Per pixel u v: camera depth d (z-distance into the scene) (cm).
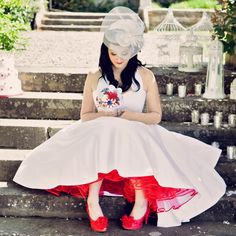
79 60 622
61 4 1603
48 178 362
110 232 356
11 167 404
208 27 575
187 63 493
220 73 458
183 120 456
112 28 358
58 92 495
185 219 371
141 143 346
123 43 355
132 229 359
